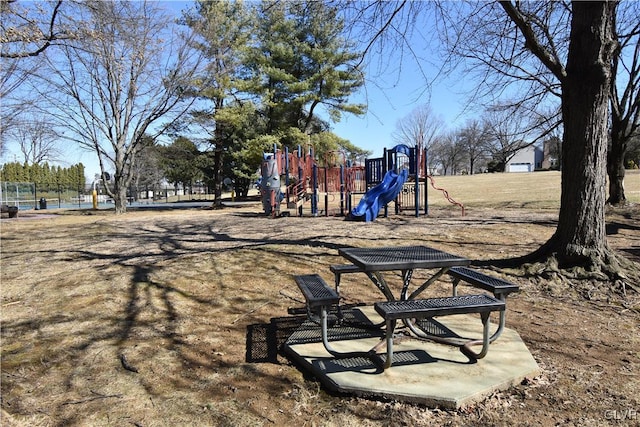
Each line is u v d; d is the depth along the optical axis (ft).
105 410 8.46
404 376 9.15
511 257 20.27
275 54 80.07
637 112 43.09
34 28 27.78
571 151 16.63
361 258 11.30
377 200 42.88
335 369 9.61
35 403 8.83
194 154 84.28
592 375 9.32
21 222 51.13
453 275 12.78
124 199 71.00
